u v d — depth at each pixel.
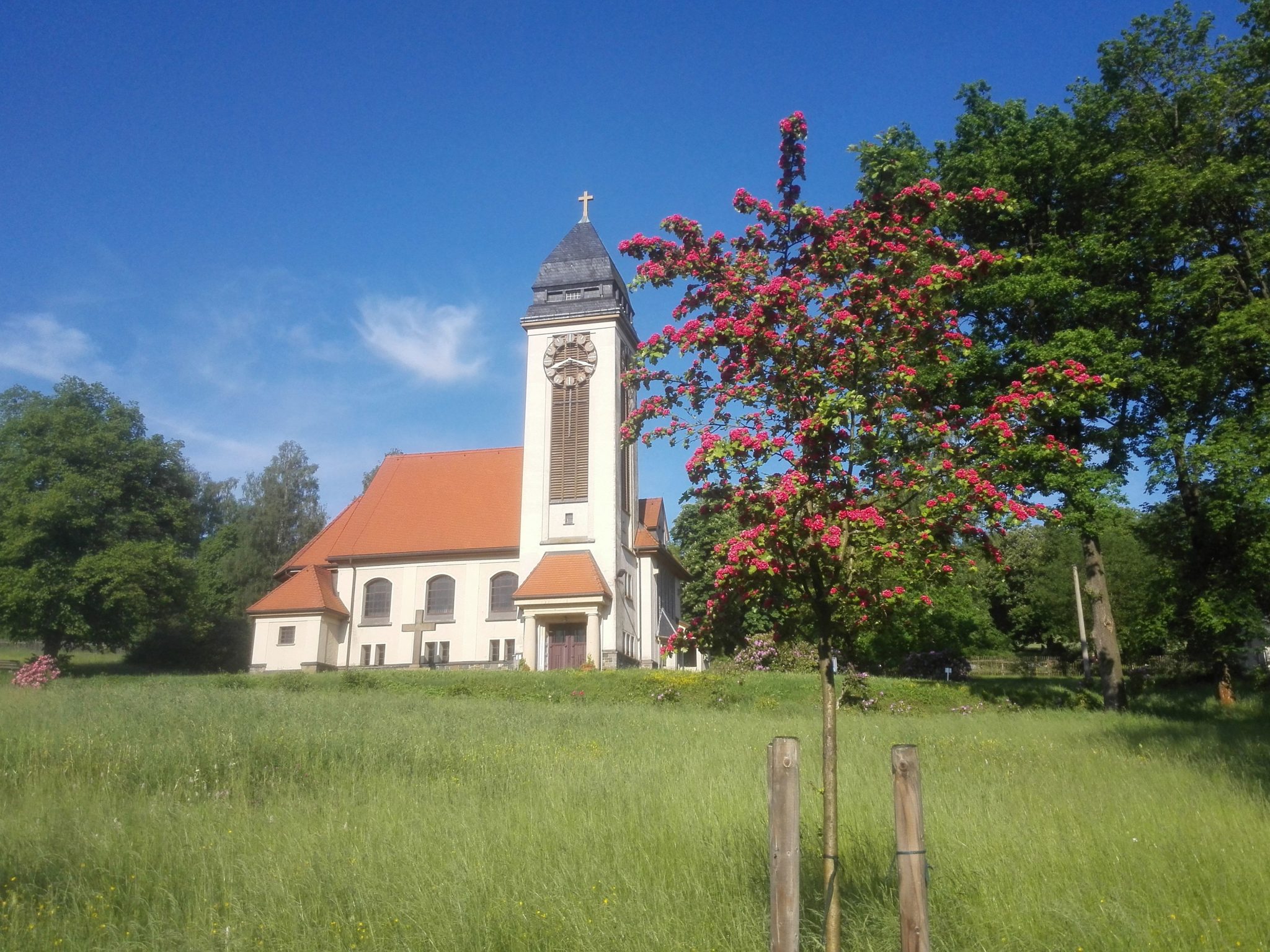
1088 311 25.73
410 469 53.09
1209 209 26.19
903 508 6.36
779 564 6.04
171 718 16.97
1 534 47.38
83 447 49.09
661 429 6.84
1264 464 22.53
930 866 7.99
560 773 13.76
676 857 8.70
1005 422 6.24
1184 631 29.11
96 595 46.69
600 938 6.88
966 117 30.08
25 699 21.92
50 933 7.00
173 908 7.50
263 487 79.12
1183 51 27.72
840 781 12.50
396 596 48.19
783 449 6.16
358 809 10.98
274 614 46.94
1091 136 27.75
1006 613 58.66
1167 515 29.14
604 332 47.88
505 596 47.16
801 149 7.08
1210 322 25.52
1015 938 6.71
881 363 6.52
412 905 7.42
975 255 6.35
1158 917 6.98
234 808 11.12
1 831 9.51
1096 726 22.53
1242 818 9.88
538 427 47.50
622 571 46.22
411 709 23.23
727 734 19.67
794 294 6.41
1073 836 9.16
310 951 6.77
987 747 17.81
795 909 5.15
